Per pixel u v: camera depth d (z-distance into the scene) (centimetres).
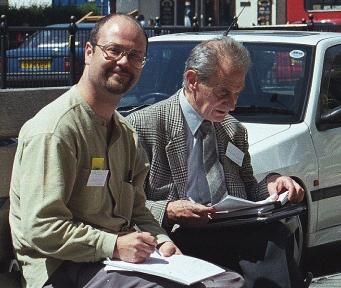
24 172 358
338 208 674
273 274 416
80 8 3566
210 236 433
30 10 3359
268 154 617
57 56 1394
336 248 736
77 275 361
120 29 373
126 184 394
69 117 364
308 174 641
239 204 424
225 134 463
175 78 704
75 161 363
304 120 659
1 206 408
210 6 3422
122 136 391
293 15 2416
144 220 404
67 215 358
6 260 404
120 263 356
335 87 707
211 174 453
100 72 370
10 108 438
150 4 3625
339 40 740
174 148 449
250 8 3170
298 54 703
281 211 437
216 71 433
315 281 655
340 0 2345
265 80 693
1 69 1372
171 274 350
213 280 366
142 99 691
